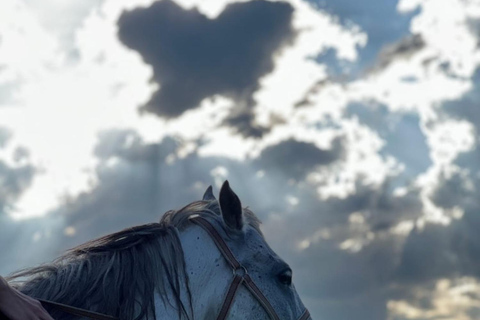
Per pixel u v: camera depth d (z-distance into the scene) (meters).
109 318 2.84
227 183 3.29
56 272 2.90
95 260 2.97
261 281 3.29
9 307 2.44
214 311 3.19
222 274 3.24
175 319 3.04
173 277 3.10
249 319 3.22
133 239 3.12
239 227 3.34
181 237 3.29
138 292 2.97
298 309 3.35
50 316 2.56
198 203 3.47
